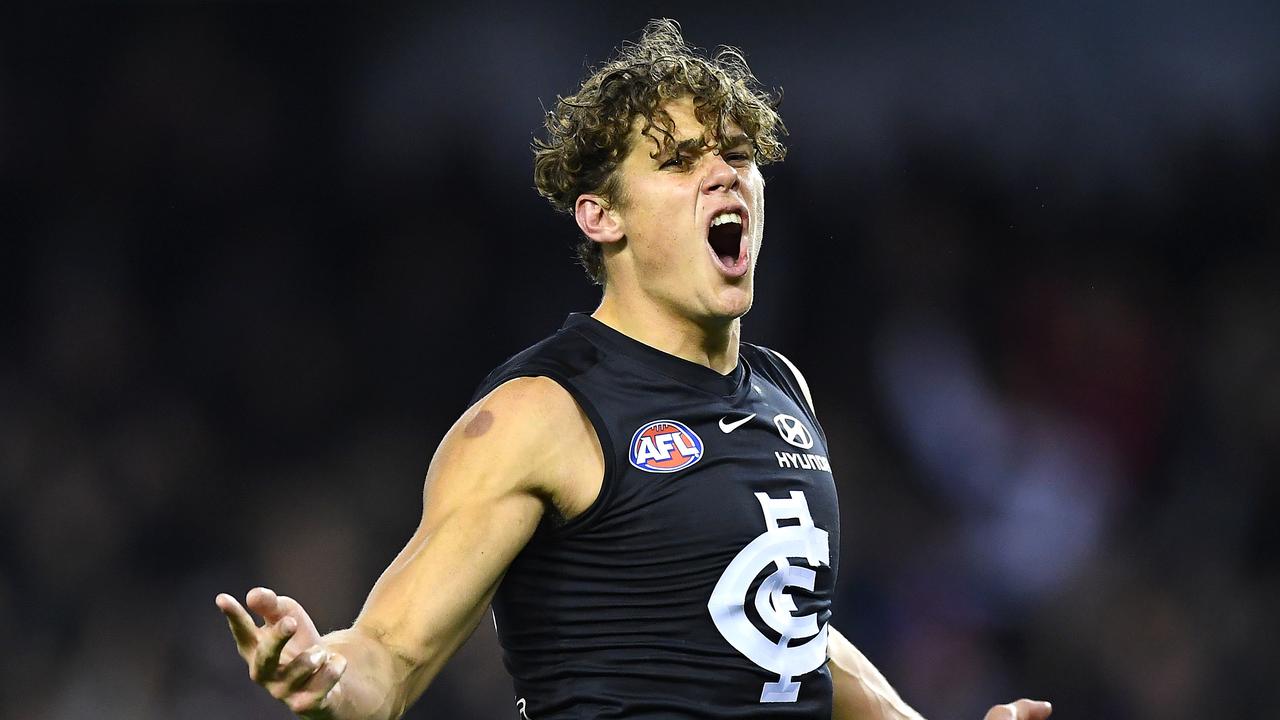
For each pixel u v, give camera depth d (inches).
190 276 1200.2
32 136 1188.5
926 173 1186.6
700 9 1159.6
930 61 1175.6
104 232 1195.9
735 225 362.0
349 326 1203.2
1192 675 1031.0
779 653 337.1
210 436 1163.9
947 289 1182.3
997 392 1153.4
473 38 1184.2
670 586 330.3
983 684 1031.6
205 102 1205.7
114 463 1143.0
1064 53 1172.5
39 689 1054.4
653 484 331.9
